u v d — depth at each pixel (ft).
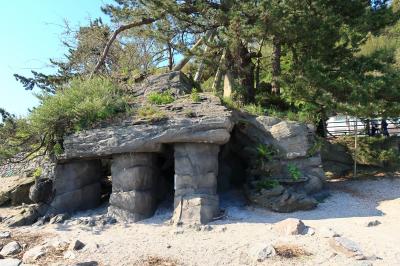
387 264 25.76
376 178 52.24
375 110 48.52
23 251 30.81
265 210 39.93
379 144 59.00
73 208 41.70
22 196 47.98
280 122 44.47
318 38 50.57
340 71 52.16
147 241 31.78
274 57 58.59
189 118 38.65
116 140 38.68
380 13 54.70
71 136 40.32
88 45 76.69
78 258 28.37
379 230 33.12
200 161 38.50
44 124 40.52
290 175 43.01
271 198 40.11
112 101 42.80
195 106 41.11
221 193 46.06
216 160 39.63
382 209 40.01
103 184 48.32
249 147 45.39
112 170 39.70
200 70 66.90
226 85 61.31
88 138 39.68
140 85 48.83
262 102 56.90
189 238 32.27
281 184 42.86
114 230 35.37
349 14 55.83
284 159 43.75
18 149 41.37
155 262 27.43
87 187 43.09
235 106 45.55
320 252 27.73
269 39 51.47
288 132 44.06
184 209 36.73
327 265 25.70
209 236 32.58
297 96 50.52
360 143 59.06
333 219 36.73
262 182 41.91
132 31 65.77
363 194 45.75
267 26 47.57
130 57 79.92
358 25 52.75
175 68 64.85
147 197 39.42
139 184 38.78
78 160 42.47
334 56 54.60
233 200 43.78
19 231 36.29
